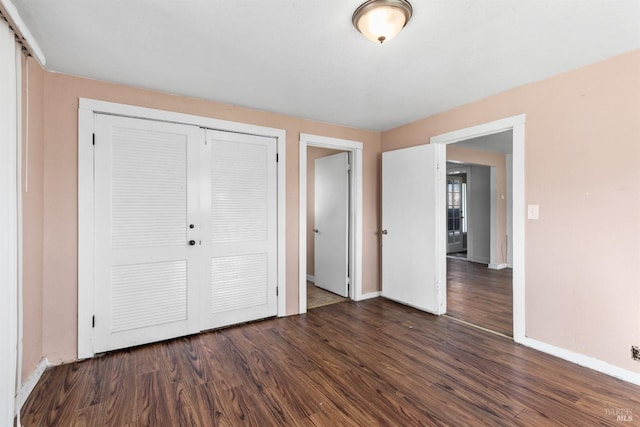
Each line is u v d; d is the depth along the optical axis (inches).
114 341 99.7
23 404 72.7
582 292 89.9
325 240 177.6
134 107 102.5
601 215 86.1
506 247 239.6
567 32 72.1
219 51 80.6
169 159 109.0
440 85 102.8
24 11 63.6
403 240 145.9
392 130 156.6
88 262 95.1
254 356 96.7
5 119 59.6
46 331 89.4
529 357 95.1
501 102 109.0
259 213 128.0
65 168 92.1
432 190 132.9
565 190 93.2
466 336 111.6
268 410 70.9
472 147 213.5
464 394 76.6
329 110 127.8
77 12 64.4
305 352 99.6
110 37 74.0
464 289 177.3
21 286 67.2
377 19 62.7
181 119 110.8
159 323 107.4
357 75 95.0
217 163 118.5
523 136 102.5
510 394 76.4
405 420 67.4
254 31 71.7
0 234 57.6
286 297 134.3
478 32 71.9
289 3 61.7
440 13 64.7
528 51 80.9
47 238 89.4
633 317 80.7
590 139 88.0
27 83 78.0
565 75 93.0
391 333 114.8
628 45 78.1
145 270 104.9
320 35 73.3
